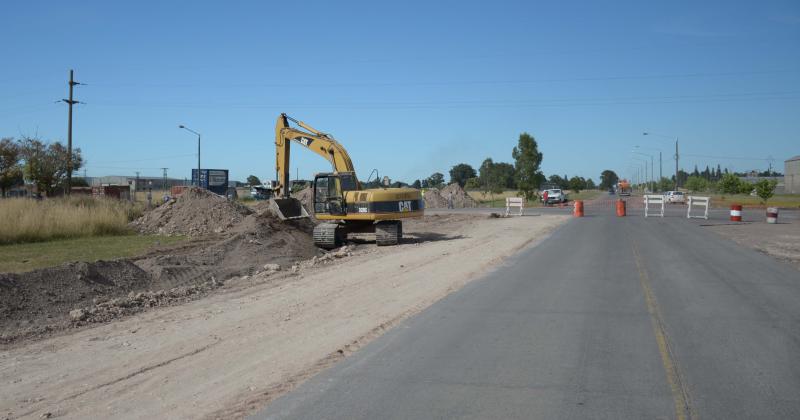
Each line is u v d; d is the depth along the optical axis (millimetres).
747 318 9281
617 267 14945
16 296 10539
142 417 5598
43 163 42656
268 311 10312
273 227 22547
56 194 43312
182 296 12070
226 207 28688
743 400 5789
